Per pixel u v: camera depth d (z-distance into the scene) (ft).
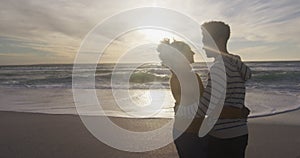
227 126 7.98
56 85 75.92
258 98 45.19
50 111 35.86
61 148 19.95
